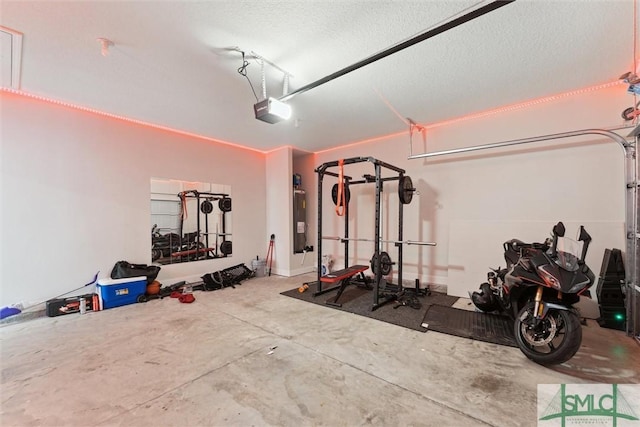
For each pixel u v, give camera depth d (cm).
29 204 341
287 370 217
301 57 256
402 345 259
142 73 283
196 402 179
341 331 293
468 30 218
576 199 343
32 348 255
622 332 280
